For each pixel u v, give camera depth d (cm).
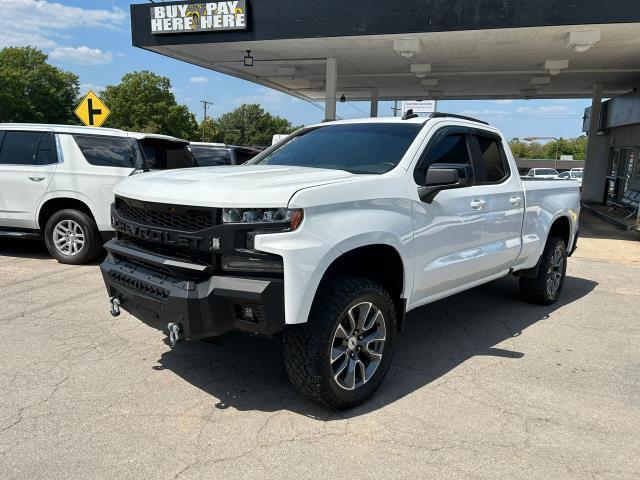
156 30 1295
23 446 304
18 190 760
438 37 1230
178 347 459
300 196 316
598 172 2284
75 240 759
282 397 374
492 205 491
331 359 338
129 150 785
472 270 476
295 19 1223
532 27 1103
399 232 379
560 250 634
